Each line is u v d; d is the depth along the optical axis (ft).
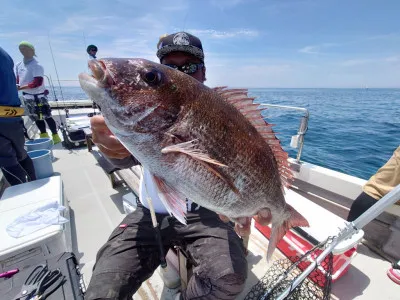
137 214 6.64
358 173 21.48
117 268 5.36
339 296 6.60
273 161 5.08
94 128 4.50
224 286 5.01
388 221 8.14
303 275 5.08
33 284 4.56
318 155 26.13
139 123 3.81
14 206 7.64
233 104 4.67
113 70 3.63
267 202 5.17
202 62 6.30
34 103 19.34
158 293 6.59
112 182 12.44
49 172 12.28
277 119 43.50
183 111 3.92
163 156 3.99
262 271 7.28
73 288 4.60
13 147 10.59
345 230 5.23
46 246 6.35
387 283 7.05
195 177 4.14
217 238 5.78
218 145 4.16
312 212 7.89
